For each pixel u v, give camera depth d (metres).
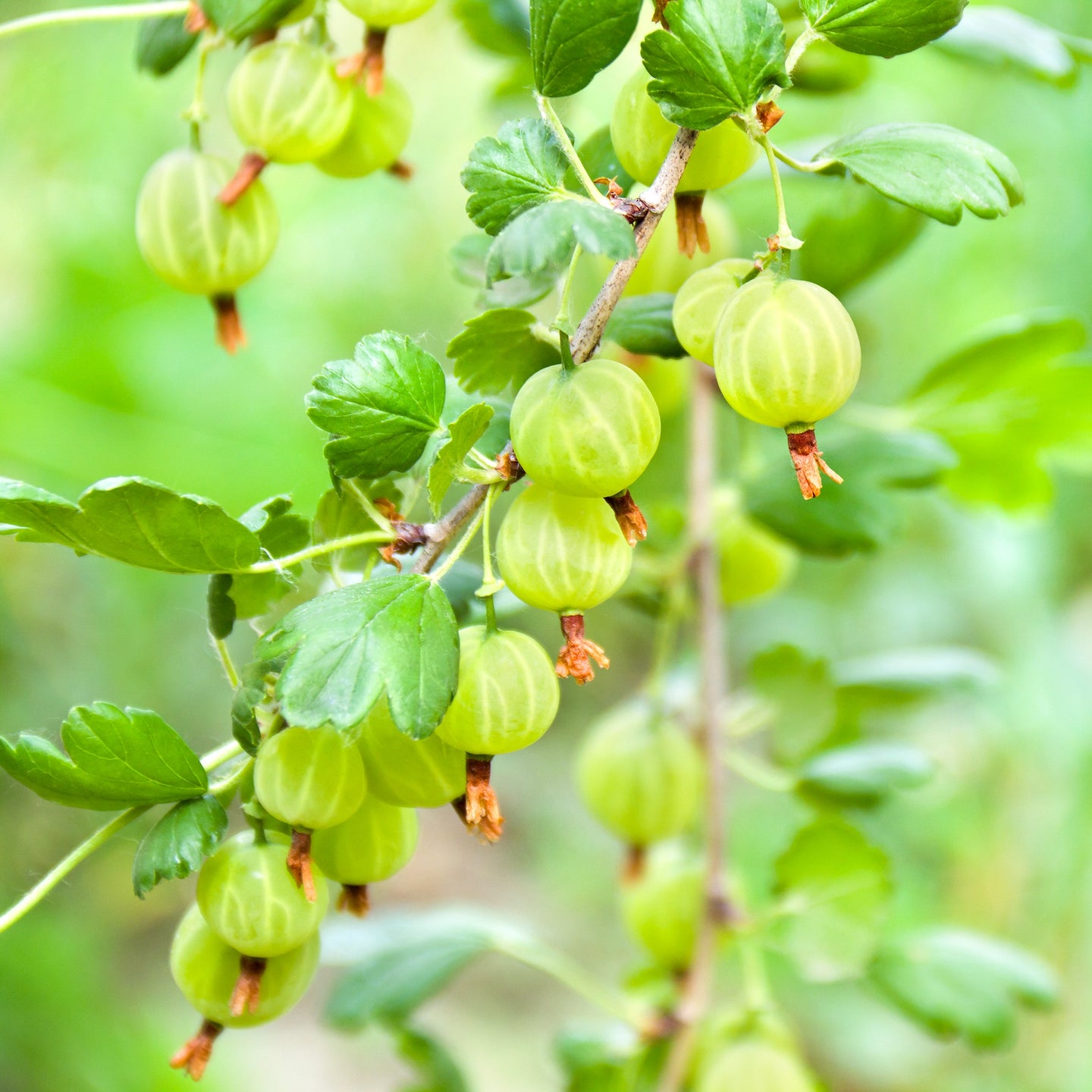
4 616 1.18
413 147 1.33
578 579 0.48
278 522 0.50
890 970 0.65
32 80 1.12
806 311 0.47
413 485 0.52
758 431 0.62
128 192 1.18
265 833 0.49
